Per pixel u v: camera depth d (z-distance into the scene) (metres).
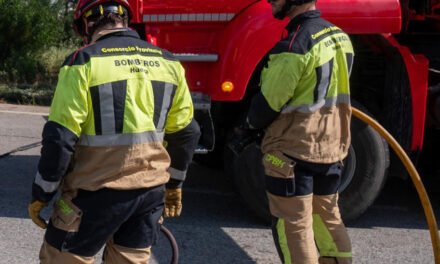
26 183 6.20
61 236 2.78
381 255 4.76
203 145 4.76
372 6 4.75
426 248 4.92
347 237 3.75
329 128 3.51
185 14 4.75
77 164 2.78
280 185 3.49
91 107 2.68
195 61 4.71
